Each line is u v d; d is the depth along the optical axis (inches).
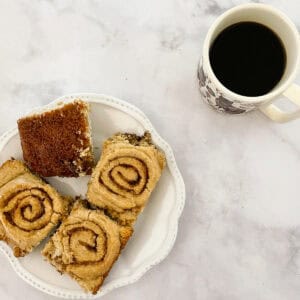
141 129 17.2
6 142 17.3
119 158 16.9
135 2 17.9
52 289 17.3
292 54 14.3
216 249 18.0
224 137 17.9
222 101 15.6
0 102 18.1
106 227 16.9
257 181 17.9
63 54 17.9
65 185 17.9
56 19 18.0
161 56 17.9
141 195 16.8
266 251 18.0
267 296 18.1
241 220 18.0
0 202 17.1
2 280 18.1
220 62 15.2
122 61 17.9
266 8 14.2
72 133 16.8
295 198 17.9
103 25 17.9
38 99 18.0
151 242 17.3
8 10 18.1
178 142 17.9
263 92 15.2
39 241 17.3
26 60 18.0
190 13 17.8
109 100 16.9
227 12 14.1
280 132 17.8
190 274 18.1
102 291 17.2
